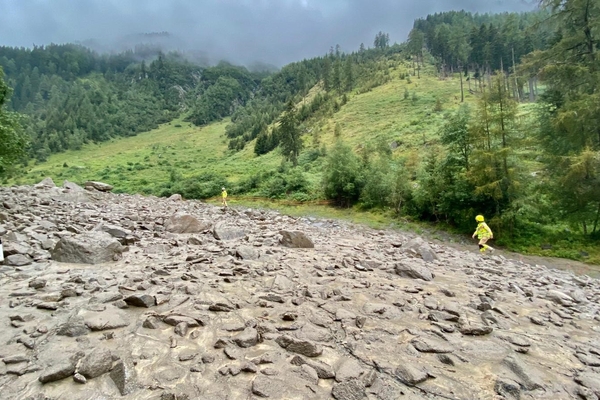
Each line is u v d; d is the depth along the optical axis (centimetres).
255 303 646
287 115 7375
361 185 3959
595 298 1071
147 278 730
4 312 533
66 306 567
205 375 416
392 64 13800
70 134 13988
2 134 2088
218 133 15438
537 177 2614
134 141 15350
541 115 2709
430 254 1375
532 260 2170
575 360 550
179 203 3083
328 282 823
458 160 2822
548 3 2647
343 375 429
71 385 379
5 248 813
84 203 2103
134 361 429
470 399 413
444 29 11756
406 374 443
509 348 560
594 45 2561
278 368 438
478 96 2889
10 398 351
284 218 2648
